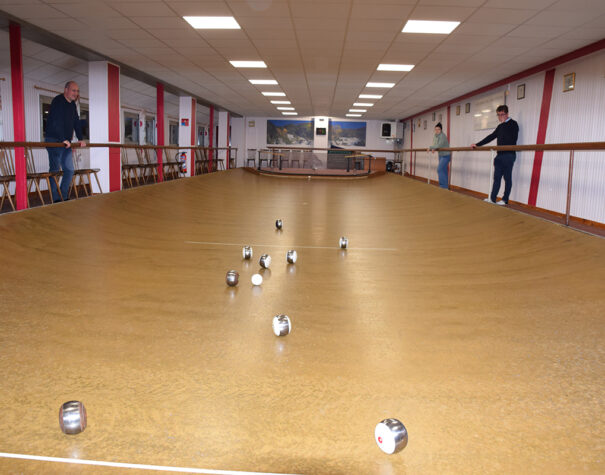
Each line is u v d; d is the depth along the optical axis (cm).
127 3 603
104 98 942
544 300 288
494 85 1104
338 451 137
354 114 2081
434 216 689
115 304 266
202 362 194
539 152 886
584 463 133
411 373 187
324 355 203
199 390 170
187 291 297
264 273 350
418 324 245
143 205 686
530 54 801
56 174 668
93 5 613
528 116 949
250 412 156
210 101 1684
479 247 462
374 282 330
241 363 193
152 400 162
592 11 579
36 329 225
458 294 301
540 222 514
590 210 709
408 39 747
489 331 235
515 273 356
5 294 279
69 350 202
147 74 1124
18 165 611
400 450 132
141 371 184
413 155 1939
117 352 201
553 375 187
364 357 202
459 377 184
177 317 247
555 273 352
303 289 308
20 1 599
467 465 132
